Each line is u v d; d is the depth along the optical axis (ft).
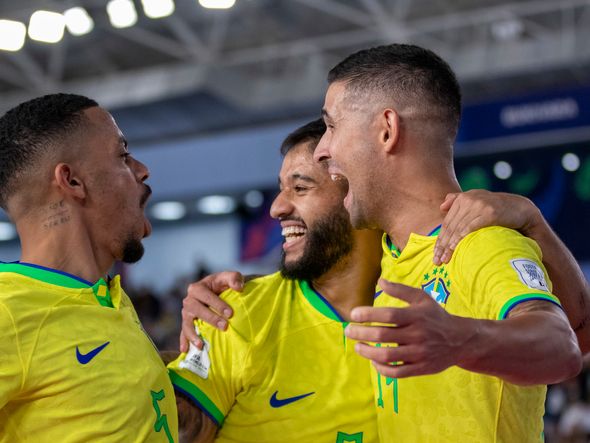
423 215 6.35
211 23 38.37
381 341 4.55
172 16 36.91
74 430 5.99
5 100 45.21
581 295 6.58
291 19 38.04
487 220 5.87
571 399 22.94
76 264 6.53
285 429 7.12
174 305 36.11
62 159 6.51
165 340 32.63
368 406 7.11
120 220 6.72
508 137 31.68
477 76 36.68
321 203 7.38
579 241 31.81
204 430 7.14
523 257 5.47
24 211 6.52
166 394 6.47
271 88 40.34
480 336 4.70
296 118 40.93
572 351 4.96
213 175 37.86
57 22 31.71
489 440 5.90
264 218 38.91
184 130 43.42
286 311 7.49
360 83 6.42
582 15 35.14
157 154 39.47
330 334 7.34
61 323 6.13
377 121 6.35
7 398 5.84
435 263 5.96
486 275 5.45
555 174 32.35
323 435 7.08
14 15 36.65
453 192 6.38
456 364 4.74
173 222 46.06
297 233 7.58
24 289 6.17
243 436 7.23
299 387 7.16
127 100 40.42
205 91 38.47
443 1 35.70
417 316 4.54
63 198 6.52
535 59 35.53
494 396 5.88
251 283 7.66
